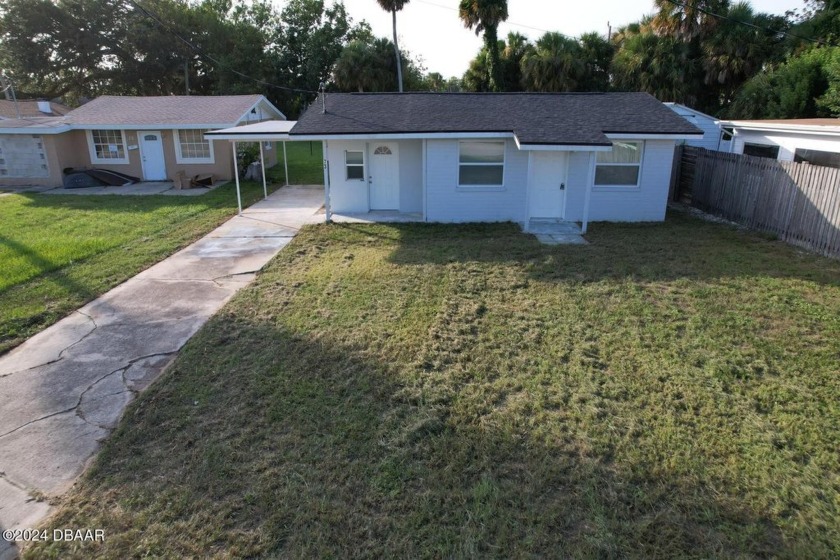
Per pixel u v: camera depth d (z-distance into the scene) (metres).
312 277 9.21
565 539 3.61
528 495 3.99
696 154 15.53
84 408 5.27
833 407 5.13
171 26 40.53
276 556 3.49
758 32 24.02
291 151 35.19
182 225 13.53
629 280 8.87
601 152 13.39
